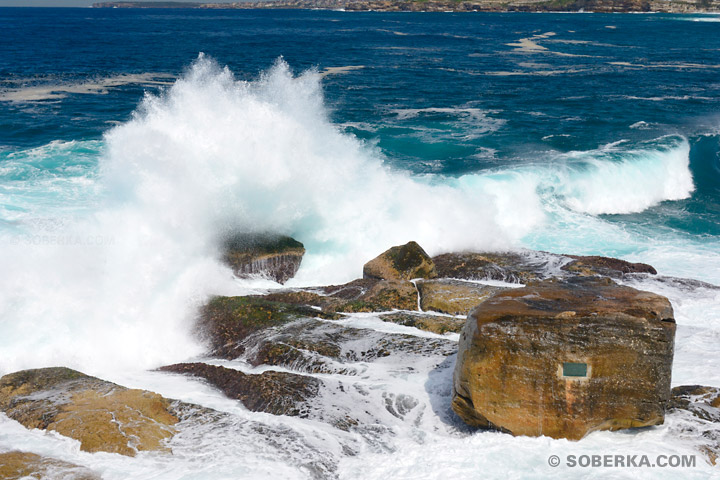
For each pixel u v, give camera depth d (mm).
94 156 16641
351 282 9898
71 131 20062
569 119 24281
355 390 6379
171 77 34938
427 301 8836
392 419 5922
